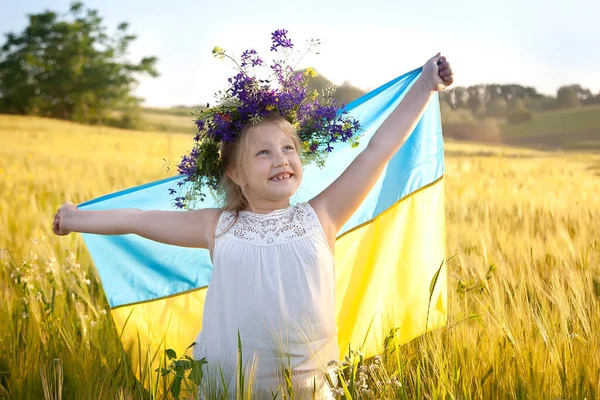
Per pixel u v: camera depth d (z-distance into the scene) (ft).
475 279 14.65
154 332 12.23
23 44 231.91
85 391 10.14
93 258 12.12
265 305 9.14
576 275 13.46
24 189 35.50
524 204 26.73
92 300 15.42
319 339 9.31
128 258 12.17
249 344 9.17
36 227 22.97
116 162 67.77
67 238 20.02
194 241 9.87
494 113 177.88
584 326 11.18
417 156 12.00
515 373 9.84
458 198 29.89
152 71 236.22
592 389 9.50
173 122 247.50
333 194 9.82
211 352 9.45
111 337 12.39
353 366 9.14
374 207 12.12
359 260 12.17
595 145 150.61
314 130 9.86
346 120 10.02
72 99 228.22
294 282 9.20
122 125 232.32
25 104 231.09
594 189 35.35
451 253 18.21
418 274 12.08
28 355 11.51
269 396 9.16
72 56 232.73
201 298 12.38
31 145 105.29
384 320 11.94
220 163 9.87
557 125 179.11
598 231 19.27
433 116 11.98
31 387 10.66
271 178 9.33
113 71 232.12
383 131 10.04
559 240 18.67
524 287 13.12
